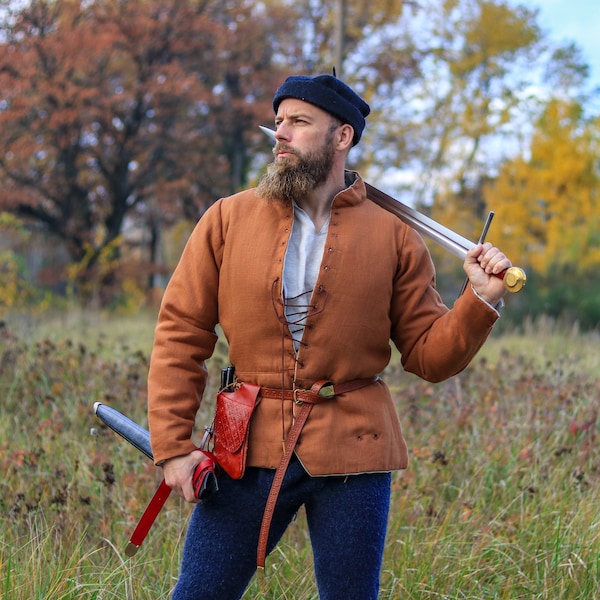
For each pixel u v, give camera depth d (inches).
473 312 107.3
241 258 109.5
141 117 984.9
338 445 106.1
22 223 979.3
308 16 1108.5
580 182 910.4
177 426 107.6
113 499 169.0
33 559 137.1
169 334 110.9
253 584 142.8
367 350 110.1
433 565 151.6
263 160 1175.6
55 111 909.2
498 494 187.2
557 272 824.3
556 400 238.2
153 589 142.1
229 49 1053.8
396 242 113.3
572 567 152.1
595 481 189.0
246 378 110.6
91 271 931.3
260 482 107.3
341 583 105.2
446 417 230.8
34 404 239.8
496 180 1026.1
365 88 1122.7
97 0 965.2
